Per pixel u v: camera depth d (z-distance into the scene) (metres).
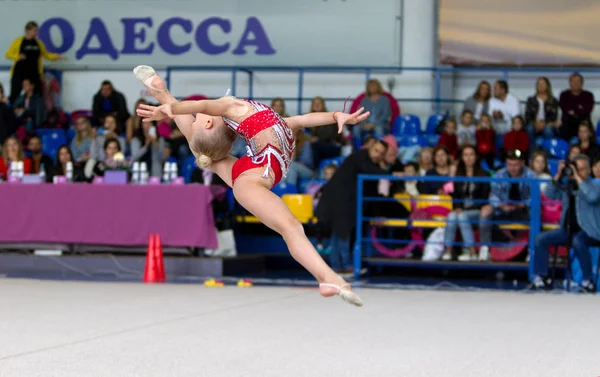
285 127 7.80
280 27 26.64
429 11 26.17
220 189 18.89
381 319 11.30
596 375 7.45
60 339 9.23
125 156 22.95
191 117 8.09
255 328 10.23
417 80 26.17
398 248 19.78
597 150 21.45
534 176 18.98
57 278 17.36
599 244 16.67
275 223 7.01
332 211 18.84
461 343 9.26
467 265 17.89
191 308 12.28
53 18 27.48
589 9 25.64
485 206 18.14
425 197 18.81
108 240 18.72
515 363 8.02
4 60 27.78
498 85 24.11
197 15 26.94
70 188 19.00
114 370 7.42
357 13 26.31
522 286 17.48
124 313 11.59
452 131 22.64
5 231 19.20
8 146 21.14
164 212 18.48
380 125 23.81
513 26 25.98
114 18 27.25
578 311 12.64
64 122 26.11
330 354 8.40
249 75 26.69
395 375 7.33
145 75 7.76
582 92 23.61
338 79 26.69
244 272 19.47
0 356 8.12
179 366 7.64
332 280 6.66
